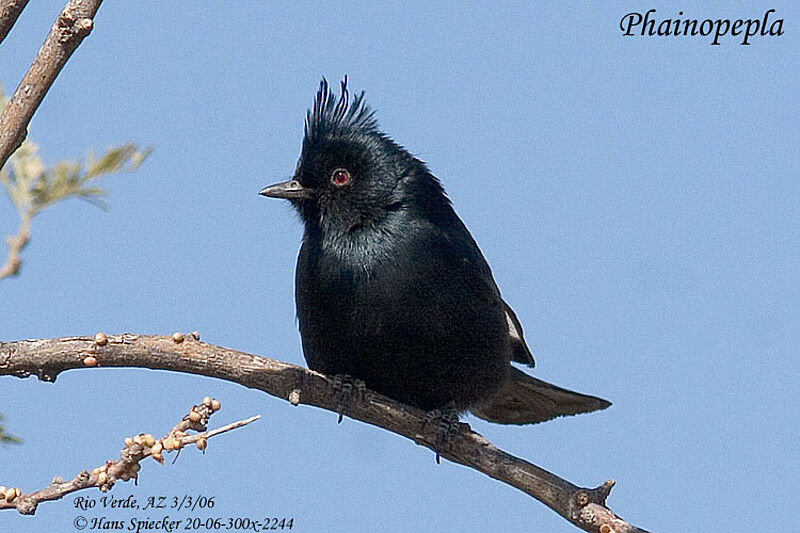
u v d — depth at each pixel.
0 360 8.95
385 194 12.62
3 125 7.41
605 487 10.16
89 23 7.48
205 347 9.56
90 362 9.10
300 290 12.69
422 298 12.23
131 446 7.78
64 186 8.11
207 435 7.88
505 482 10.75
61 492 7.76
